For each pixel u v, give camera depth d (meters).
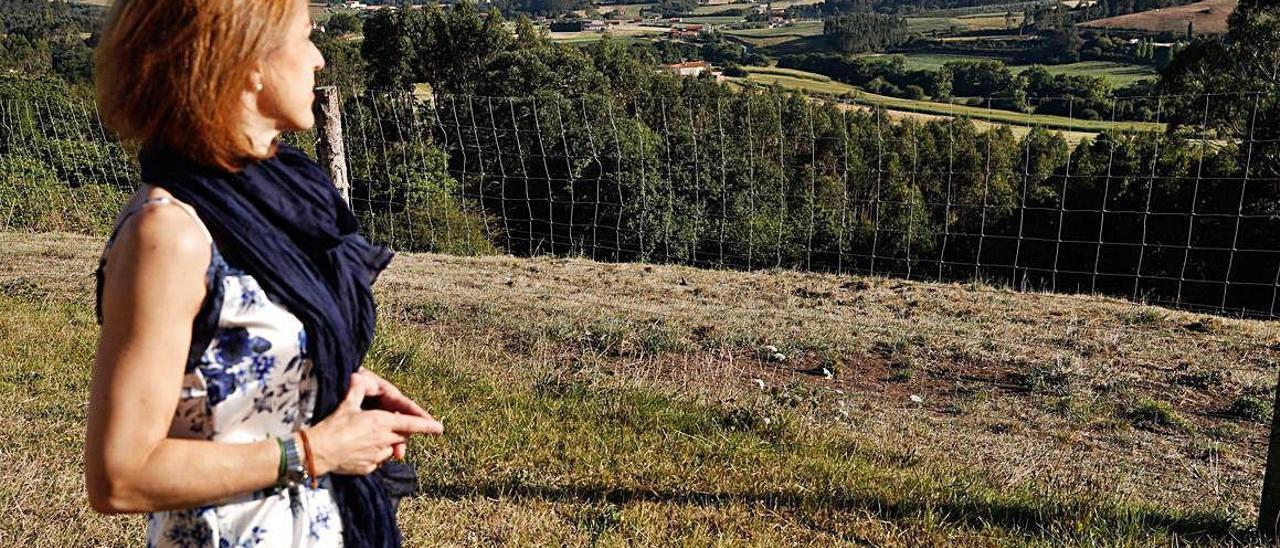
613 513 4.26
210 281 1.32
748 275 10.64
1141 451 6.18
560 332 7.92
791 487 4.66
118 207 13.96
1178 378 7.47
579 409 5.71
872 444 5.63
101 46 1.33
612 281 10.20
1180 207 20.39
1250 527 4.39
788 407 6.31
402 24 37.00
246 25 1.31
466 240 16.45
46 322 7.29
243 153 1.35
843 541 4.16
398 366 6.30
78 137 15.00
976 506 4.52
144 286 1.26
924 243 21.16
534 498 4.40
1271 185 19.44
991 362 7.75
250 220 1.36
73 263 9.99
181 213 1.31
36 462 4.49
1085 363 7.70
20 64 24.47
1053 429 6.52
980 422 6.59
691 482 4.69
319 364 1.45
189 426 1.38
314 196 1.46
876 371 7.58
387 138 21.06
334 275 1.51
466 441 5.03
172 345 1.29
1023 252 21.86
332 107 7.17
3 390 5.57
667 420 5.60
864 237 20.64
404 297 8.83
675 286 10.05
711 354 7.72
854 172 22.05
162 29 1.28
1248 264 19.61
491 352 7.11
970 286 10.11
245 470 1.35
